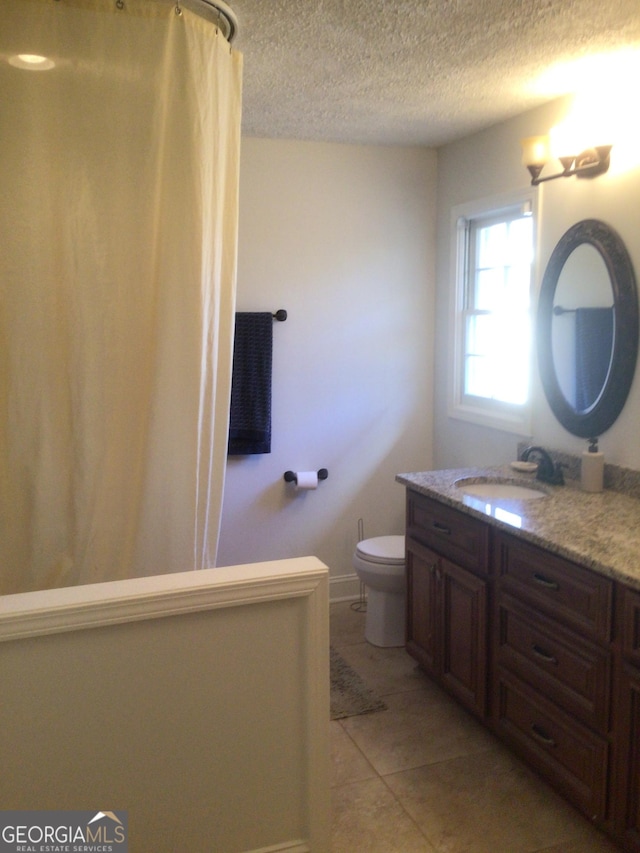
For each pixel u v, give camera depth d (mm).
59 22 1798
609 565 1859
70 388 1891
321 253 3594
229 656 1605
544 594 2154
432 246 3803
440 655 2754
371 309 3723
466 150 3471
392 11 2037
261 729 1656
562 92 2760
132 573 1991
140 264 1916
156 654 1542
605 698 1913
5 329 1829
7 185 1786
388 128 3293
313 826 1720
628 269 2520
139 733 1552
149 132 1882
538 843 2041
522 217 3213
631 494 2580
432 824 2123
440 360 3826
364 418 3785
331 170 3564
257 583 1586
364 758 2455
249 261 3479
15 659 1442
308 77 2588
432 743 2543
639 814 1819
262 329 3463
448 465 3805
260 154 3439
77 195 1848
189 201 1936
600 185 2646
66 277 1864
